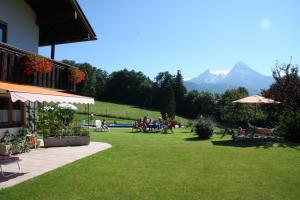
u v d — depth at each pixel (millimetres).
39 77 16984
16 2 17953
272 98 29203
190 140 25016
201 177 11492
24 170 12117
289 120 24172
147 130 37281
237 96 59875
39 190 9344
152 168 12852
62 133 20234
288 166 13953
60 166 12961
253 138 24125
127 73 125250
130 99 123188
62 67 19391
